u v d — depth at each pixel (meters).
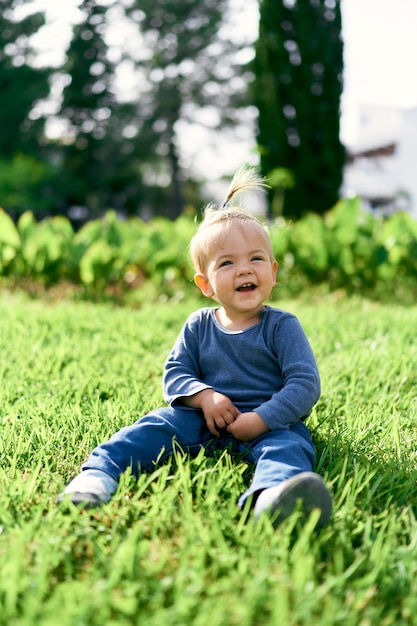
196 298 6.85
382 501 1.92
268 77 16.53
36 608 1.32
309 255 7.28
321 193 16.81
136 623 1.32
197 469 2.09
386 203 33.78
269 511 1.69
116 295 7.25
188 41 32.22
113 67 32.28
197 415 2.28
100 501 1.84
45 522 1.69
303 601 1.34
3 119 28.30
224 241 2.35
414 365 3.53
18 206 29.48
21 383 3.14
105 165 33.09
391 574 1.51
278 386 2.30
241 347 2.33
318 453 2.28
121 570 1.46
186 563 1.49
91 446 2.31
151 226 8.22
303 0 16.45
